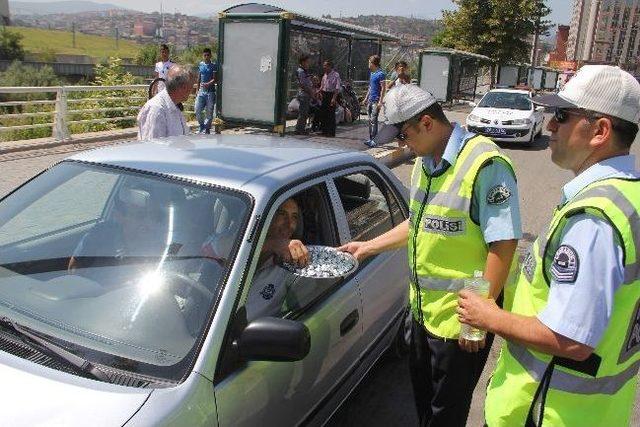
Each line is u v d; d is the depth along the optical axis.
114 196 2.62
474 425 3.54
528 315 1.82
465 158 2.42
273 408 2.30
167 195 2.55
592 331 1.60
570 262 1.62
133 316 2.16
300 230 2.78
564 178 11.61
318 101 13.23
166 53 11.80
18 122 13.23
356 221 3.27
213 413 1.96
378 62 11.74
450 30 33.59
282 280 2.55
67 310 2.20
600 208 1.60
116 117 12.21
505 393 1.90
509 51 32.84
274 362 2.28
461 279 2.50
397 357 3.98
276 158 2.95
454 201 2.43
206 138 3.37
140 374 1.95
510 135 15.08
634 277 1.62
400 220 3.80
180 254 2.34
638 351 1.77
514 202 2.37
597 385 1.72
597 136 1.73
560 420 1.76
